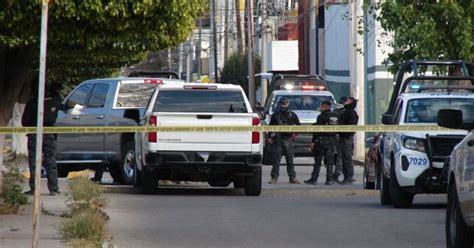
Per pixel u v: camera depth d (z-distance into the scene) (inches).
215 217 1804.9
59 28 1549.0
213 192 2393.0
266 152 3442.4
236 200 2160.4
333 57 5472.4
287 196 2288.4
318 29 5885.8
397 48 3120.1
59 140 2632.9
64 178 2805.1
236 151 2183.8
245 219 1774.1
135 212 1882.4
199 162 2177.7
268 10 7101.4
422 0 2674.7
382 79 4527.6
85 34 1569.9
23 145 3934.5
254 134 2186.3
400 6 2682.1
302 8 6520.7
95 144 2625.5
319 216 1828.2
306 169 3627.0
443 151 1894.7
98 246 1357.0
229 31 7839.6
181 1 1583.4
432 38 2640.3
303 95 3629.4
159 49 1683.1
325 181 2910.9
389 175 1994.3
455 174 1283.2
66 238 1416.1
